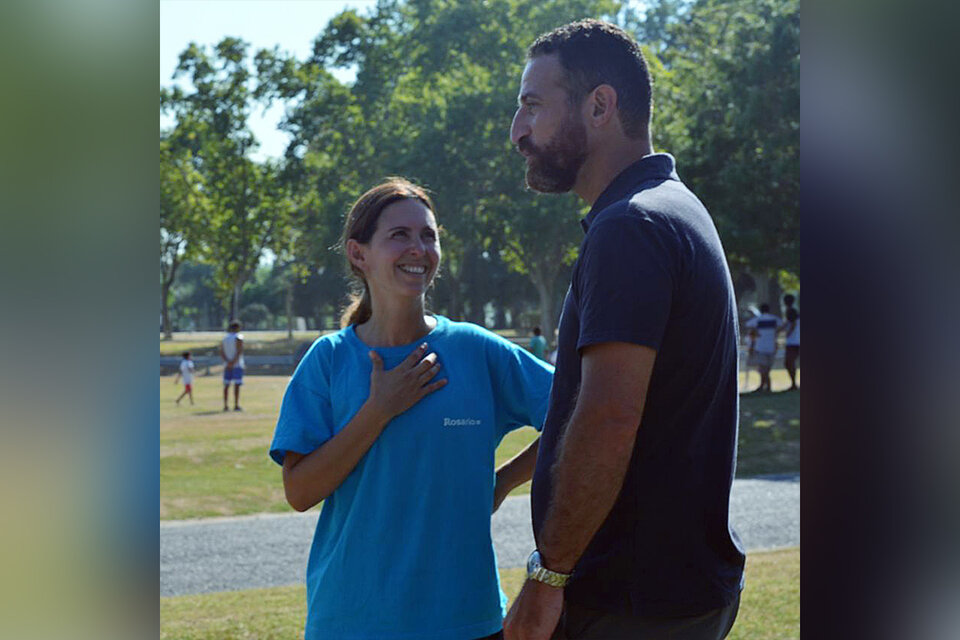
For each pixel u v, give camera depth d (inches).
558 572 75.5
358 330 96.3
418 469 90.0
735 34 850.8
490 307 1444.4
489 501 93.3
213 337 1833.2
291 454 93.0
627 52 81.6
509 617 78.4
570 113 81.6
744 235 804.0
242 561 276.7
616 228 72.9
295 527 333.7
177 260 1462.8
